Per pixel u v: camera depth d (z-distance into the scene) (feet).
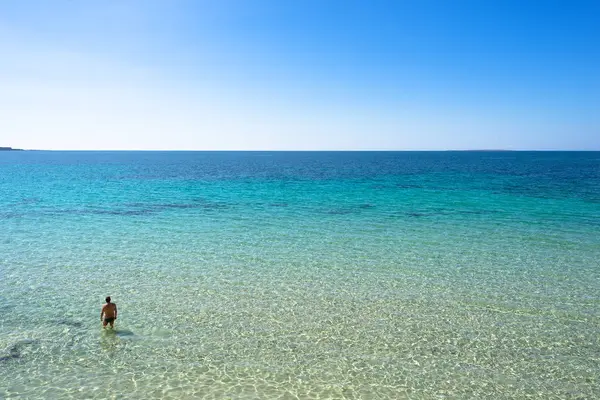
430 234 100.27
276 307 56.95
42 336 47.88
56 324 50.98
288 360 43.80
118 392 37.81
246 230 104.58
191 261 77.82
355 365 43.04
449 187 209.26
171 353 44.73
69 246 87.66
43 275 68.90
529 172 338.54
